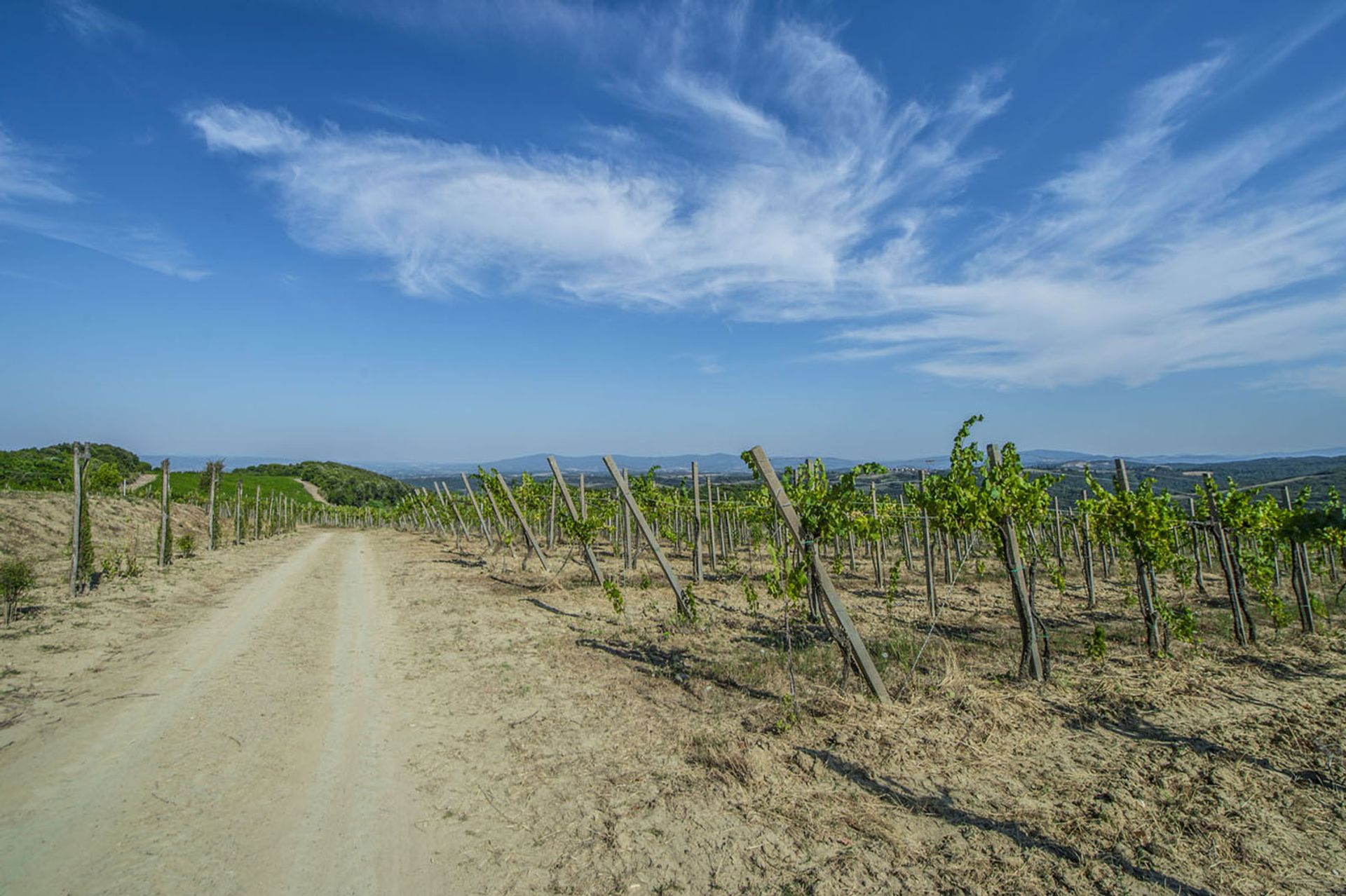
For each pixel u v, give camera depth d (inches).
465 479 1012.5
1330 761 195.0
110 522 1047.0
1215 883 140.6
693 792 185.6
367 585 661.9
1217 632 375.2
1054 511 588.1
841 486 258.4
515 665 333.1
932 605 436.1
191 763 209.0
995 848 154.7
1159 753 205.6
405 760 213.2
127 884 141.4
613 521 910.4
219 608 506.9
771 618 446.0
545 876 146.5
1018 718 234.7
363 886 142.3
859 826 165.5
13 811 174.7
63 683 293.1
